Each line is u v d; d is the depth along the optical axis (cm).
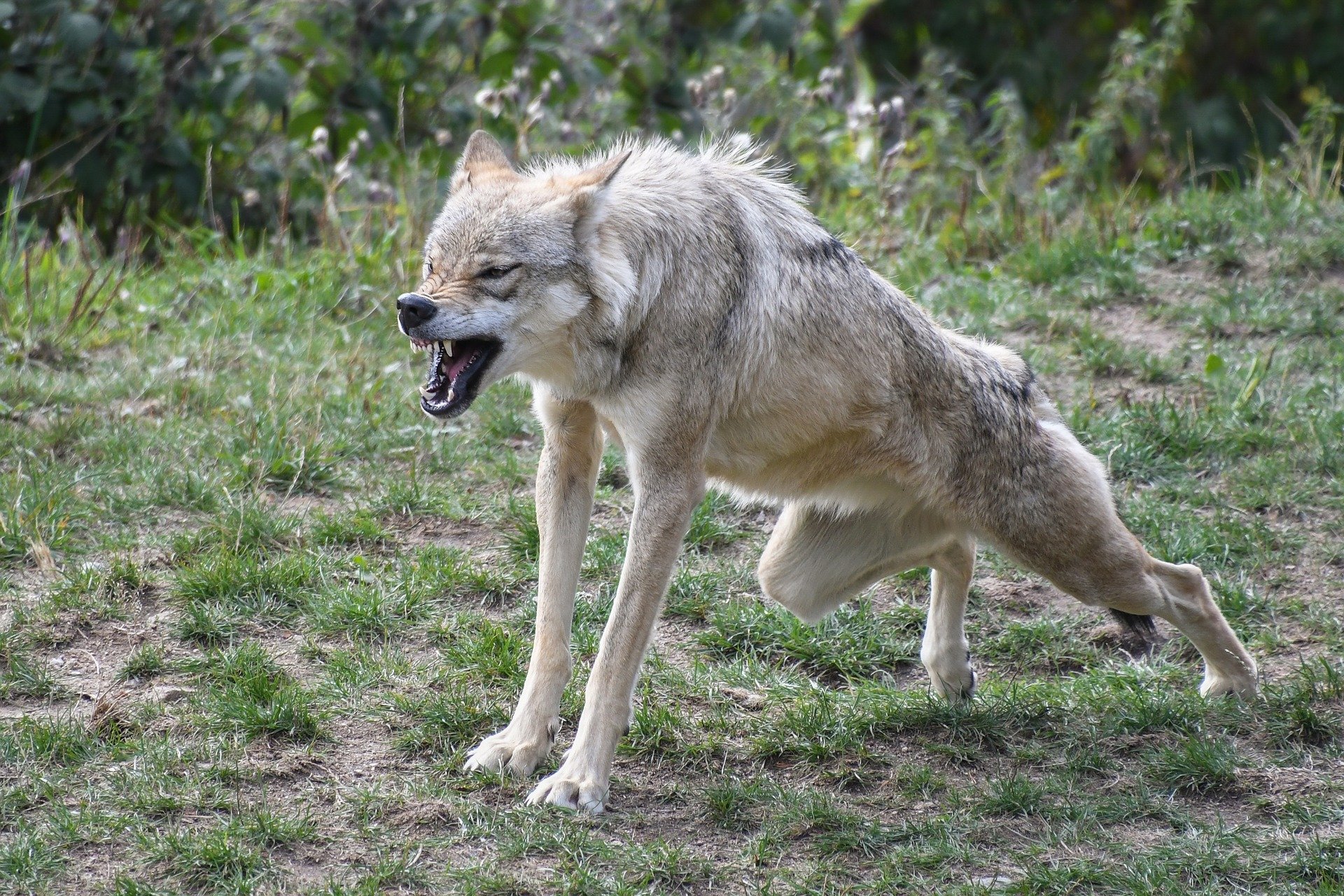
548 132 2678
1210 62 4403
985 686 1368
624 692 1140
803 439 1238
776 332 1194
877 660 1432
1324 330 2106
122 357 2022
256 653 1312
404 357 2084
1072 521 1265
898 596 1564
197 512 1602
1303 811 1123
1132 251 2397
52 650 1316
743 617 1456
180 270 2369
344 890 999
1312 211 2484
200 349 2028
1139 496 1723
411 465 1744
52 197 2683
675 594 1516
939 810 1154
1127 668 1398
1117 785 1188
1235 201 2575
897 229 2575
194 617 1366
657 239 1147
